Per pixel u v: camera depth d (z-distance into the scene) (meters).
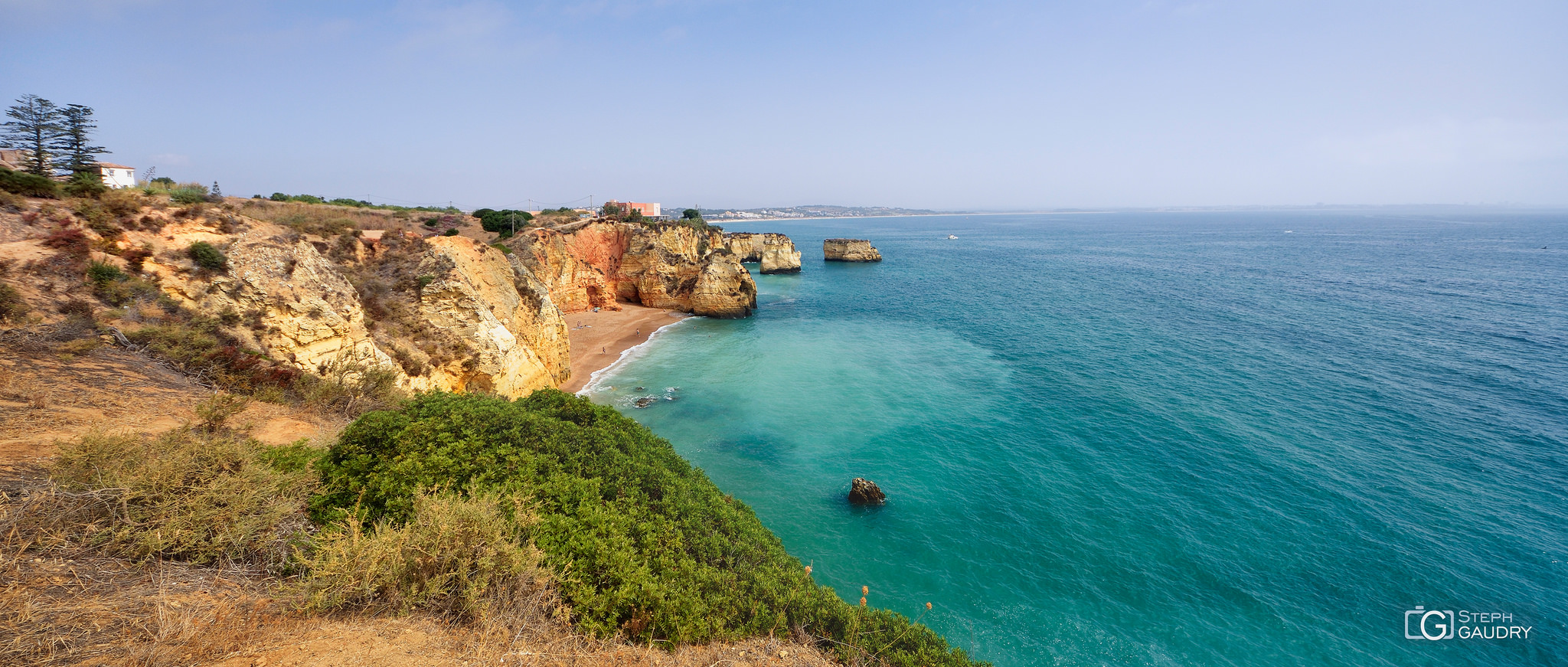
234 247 20.69
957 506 26.78
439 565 8.61
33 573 6.92
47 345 14.45
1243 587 21.53
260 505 9.30
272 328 19.84
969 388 43.06
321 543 8.80
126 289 17.67
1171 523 25.34
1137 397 40.62
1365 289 84.62
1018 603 20.88
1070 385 43.44
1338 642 19.16
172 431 11.38
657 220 98.94
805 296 89.31
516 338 33.81
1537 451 31.05
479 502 9.95
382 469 11.75
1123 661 18.58
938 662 10.88
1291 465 30.17
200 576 7.89
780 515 26.09
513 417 15.02
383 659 7.08
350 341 22.34
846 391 42.59
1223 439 33.38
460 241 33.78
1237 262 127.81
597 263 75.81
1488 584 21.38
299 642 7.03
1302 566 22.55
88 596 6.88
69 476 8.59
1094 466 30.50
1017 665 18.36
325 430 15.66
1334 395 40.00
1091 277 106.00
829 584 21.67
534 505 11.27
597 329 62.12
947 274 115.44
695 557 12.19
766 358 51.94
